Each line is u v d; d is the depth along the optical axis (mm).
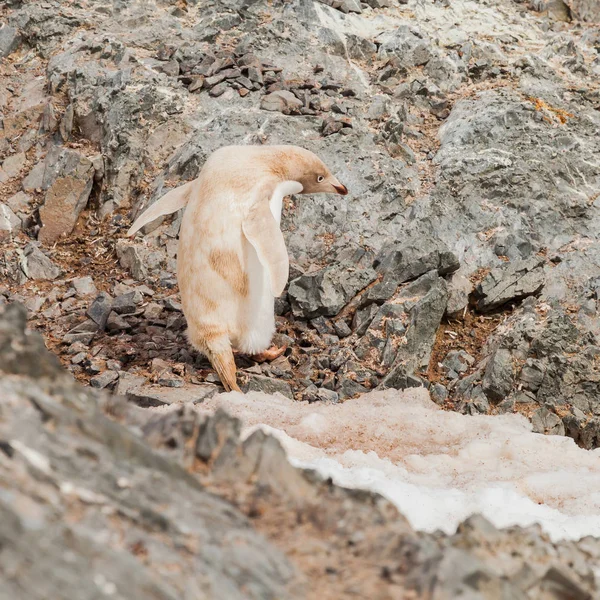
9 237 14320
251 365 11766
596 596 4066
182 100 15461
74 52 16641
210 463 3986
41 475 3219
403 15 18438
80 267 13828
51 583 2811
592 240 13438
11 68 17109
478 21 18578
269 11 18000
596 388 11531
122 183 14688
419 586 3398
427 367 11953
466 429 9578
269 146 11617
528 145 14633
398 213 13789
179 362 11664
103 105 15336
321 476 4125
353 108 15570
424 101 16062
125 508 3303
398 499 6699
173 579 3127
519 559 3980
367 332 12117
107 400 4262
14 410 3453
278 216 11320
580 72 17016
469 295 12812
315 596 3381
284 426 9250
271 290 11227
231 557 3338
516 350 11695
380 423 9500
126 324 12445
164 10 17938
